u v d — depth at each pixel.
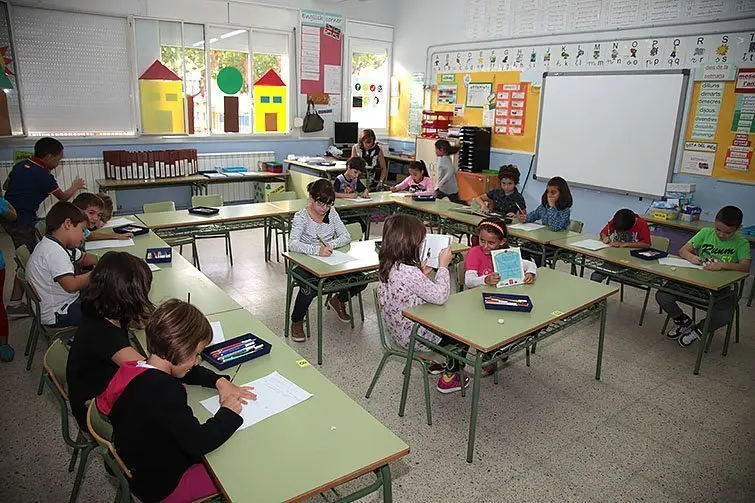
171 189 7.02
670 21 5.20
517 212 4.86
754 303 4.64
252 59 7.34
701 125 5.09
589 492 2.27
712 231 3.72
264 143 7.71
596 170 5.99
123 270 1.77
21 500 2.12
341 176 5.69
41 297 2.74
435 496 2.21
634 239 4.03
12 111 5.80
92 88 6.25
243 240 6.13
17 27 5.69
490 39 6.99
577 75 6.02
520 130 6.78
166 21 6.57
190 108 6.99
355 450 1.49
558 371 3.34
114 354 1.76
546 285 2.98
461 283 3.46
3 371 3.08
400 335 2.75
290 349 2.09
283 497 1.30
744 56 4.73
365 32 8.25
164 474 1.44
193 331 1.58
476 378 2.32
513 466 2.42
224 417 1.50
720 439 2.68
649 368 3.41
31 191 3.87
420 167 5.98
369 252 3.50
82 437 2.02
